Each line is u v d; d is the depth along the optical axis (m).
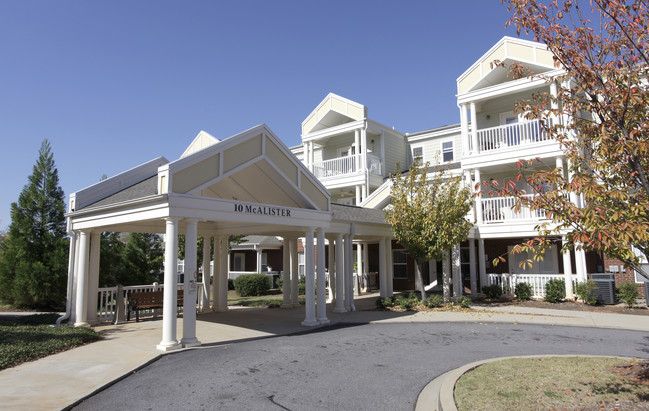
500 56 19.00
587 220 5.01
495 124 21.22
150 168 13.60
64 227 16.75
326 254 27.36
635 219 5.14
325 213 12.95
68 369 7.29
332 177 24.67
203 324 12.40
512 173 20.02
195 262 9.44
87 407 5.68
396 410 5.60
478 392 5.86
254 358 8.26
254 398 6.02
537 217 17.20
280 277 30.47
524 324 12.21
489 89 18.98
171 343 8.80
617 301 15.99
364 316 13.98
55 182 16.92
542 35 6.19
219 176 9.91
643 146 4.97
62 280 15.70
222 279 15.76
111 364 7.61
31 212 16.36
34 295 15.21
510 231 17.75
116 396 6.11
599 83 5.87
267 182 12.09
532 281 17.62
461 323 12.51
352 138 26.70
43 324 12.04
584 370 6.86
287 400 5.95
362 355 8.50
